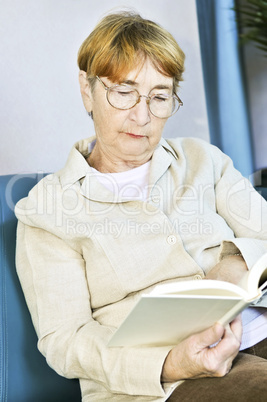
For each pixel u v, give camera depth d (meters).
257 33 2.92
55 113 2.25
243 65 3.06
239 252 1.21
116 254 1.23
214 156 1.46
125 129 1.27
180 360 0.98
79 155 1.31
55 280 1.22
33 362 1.27
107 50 1.23
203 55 2.80
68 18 2.25
